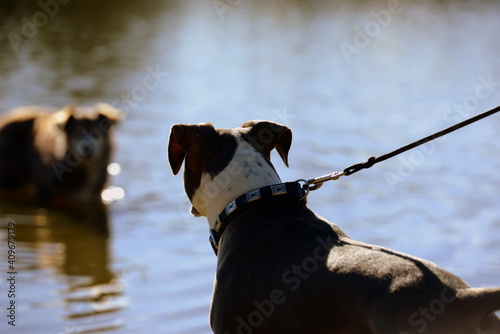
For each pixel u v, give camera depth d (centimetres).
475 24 4116
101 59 2627
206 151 534
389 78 2461
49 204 1345
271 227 489
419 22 4153
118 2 4397
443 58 2928
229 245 502
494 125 1800
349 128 1741
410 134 1700
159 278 959
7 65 2445
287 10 4441
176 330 819
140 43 3036
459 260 977
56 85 2156
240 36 3381
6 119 1470
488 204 1220
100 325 829
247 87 2233
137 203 1272
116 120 1416
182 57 2752
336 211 1180
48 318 846
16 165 1409
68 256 1041
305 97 2108
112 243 1095
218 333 495
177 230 1142
